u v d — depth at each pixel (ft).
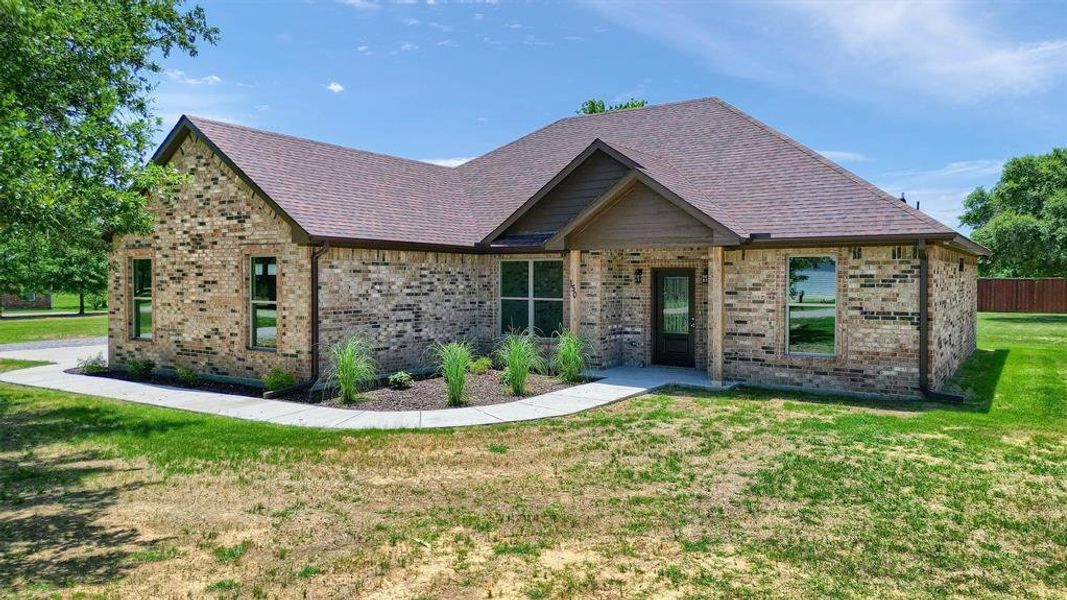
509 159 68.39
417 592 15.53
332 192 48.60
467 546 18.16
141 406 38.22
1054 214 116.57
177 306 49.52
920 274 38.32
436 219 54.29
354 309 44.98
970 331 61.77
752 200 45.52
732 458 26.40
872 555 17.44
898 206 39.93
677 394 40.83
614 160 49.29
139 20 39.37
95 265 118.01
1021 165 129.18
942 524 19.53
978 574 16.39
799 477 23.80
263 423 33.30
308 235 40.34
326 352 43.06
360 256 45.42
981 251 55.62
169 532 19.29
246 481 23.95
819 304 41.78
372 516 20.47
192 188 48.06
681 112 61.67
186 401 39.58
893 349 39.24
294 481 23.99
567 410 35.65
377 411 36.11
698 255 48.96
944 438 29.30
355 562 17.16
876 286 39.68
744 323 44.01
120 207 28.60
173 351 49.93
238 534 19.11
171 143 47.78
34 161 25.05
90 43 31.60
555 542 18.39
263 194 42.80
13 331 91.35
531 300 53.67
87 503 21.81
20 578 16.29
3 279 100.99
